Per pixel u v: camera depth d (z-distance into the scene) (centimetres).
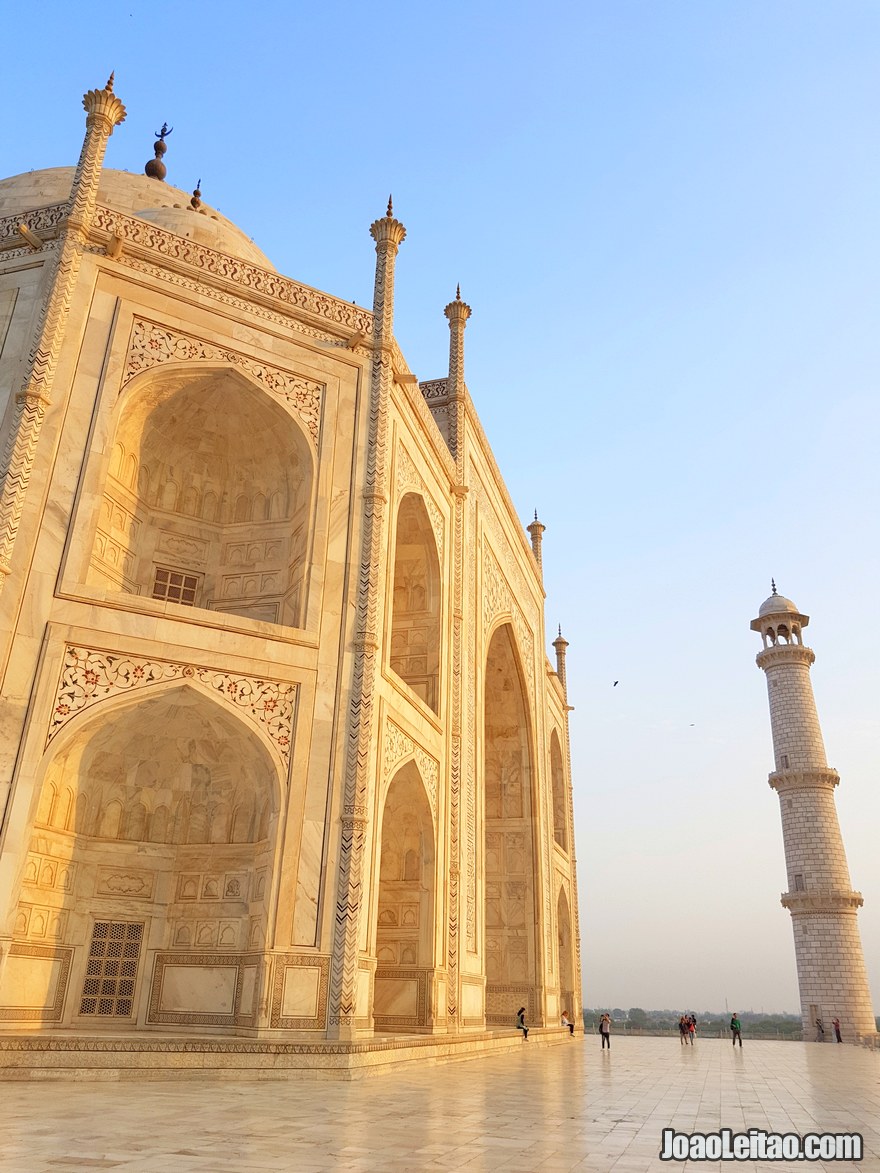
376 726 2125
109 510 2111
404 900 2480
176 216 2581
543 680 4475
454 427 3212
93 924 1842
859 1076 2317
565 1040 3788
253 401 2217
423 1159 863
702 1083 1950
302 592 2070
